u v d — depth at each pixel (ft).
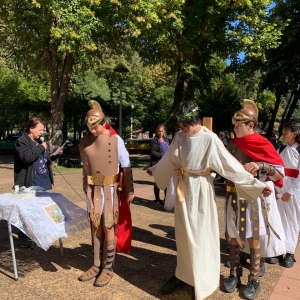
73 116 74.54
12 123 87.76
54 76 44.91
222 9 41.19
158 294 10.19
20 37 41.63
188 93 48.83
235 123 10.09
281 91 58.75
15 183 13.32
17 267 11.87
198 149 9.33
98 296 9.96
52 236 10.53
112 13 36.99
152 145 22.03
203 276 9.31
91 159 10.68
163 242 14.85
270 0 43.73
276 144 31.53
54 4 33.99
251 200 9.44
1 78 79.30
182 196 9.67
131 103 94.38
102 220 11.02
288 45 51.90
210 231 9.57
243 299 9.92
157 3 35.55
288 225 12.53
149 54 43.86
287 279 11.36
